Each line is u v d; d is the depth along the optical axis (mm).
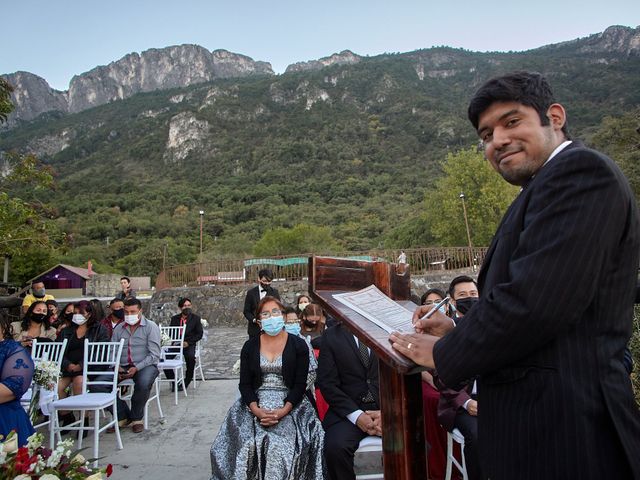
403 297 2240
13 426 3336
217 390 7980
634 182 13211
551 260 1193
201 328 8336
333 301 1862
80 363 6043
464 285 4055
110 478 4215
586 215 1207
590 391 1223
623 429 1208
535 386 1271
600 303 1251
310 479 3549
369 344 1521
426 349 1396
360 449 3258
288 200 84688
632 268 1285
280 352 3998
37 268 32719
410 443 1619
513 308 1208
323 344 3719
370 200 78312
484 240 34906
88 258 53156
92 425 5910
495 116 1502
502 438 1338
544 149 1469
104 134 165000
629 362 1543
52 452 2553
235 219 75000
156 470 4402
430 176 91875
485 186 35250
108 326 6590
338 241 53906
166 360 7391
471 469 3182
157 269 50562
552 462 1221
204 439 5332
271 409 3758
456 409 3309
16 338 7395
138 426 5652
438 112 135875
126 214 76500
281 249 40844
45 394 4969
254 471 3473
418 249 22406
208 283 22422
